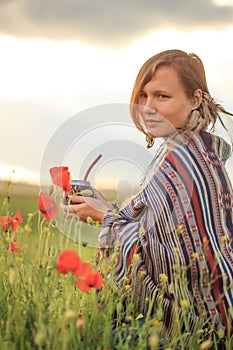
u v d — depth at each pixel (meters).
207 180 3.54
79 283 3.14
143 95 3.69
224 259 3.50
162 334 3.44
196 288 3.46
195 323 3.39
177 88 3.62
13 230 3.48
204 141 3.66
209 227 3.51
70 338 2.96
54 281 3.25
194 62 3.71
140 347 3.01
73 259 2.93
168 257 3.46
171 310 3.43
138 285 3.52
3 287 3.48
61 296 3.36
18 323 3.10
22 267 3.42
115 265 3.49
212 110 3.74
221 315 3.44
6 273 3.46
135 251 3.54
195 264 3.45
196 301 3.45
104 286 3.46
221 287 3.46
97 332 3.19
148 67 3.66
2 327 3.17
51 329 2.86
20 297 3.41
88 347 2.99
